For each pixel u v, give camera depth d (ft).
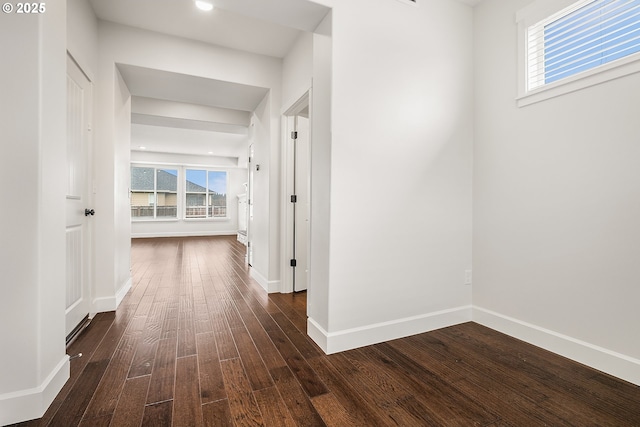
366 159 6.57
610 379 5.24
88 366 5.60
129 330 7.26
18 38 4.14
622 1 5.35
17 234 4.14
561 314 6.15
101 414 4.29
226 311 8.71
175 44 9.34
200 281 12.17
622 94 5.23
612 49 5.51
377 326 6.76
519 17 6.81
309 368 5.64
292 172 10.91
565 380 5.24
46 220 4.42
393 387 5.04
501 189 7.32
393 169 6.89
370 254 6.67
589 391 4.91
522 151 6.84
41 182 4.28
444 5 7.54
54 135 4.64
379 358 6.04
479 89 7.85
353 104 6.40
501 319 7.30
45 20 4.37
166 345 6.51
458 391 4.93
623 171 5.23
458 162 7.81
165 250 20.59
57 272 4.75
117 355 6.04
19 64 4.15
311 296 7.14
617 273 5.32
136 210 28.27
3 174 4.07
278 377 5.32
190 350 6.30
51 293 4.57
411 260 7.18
